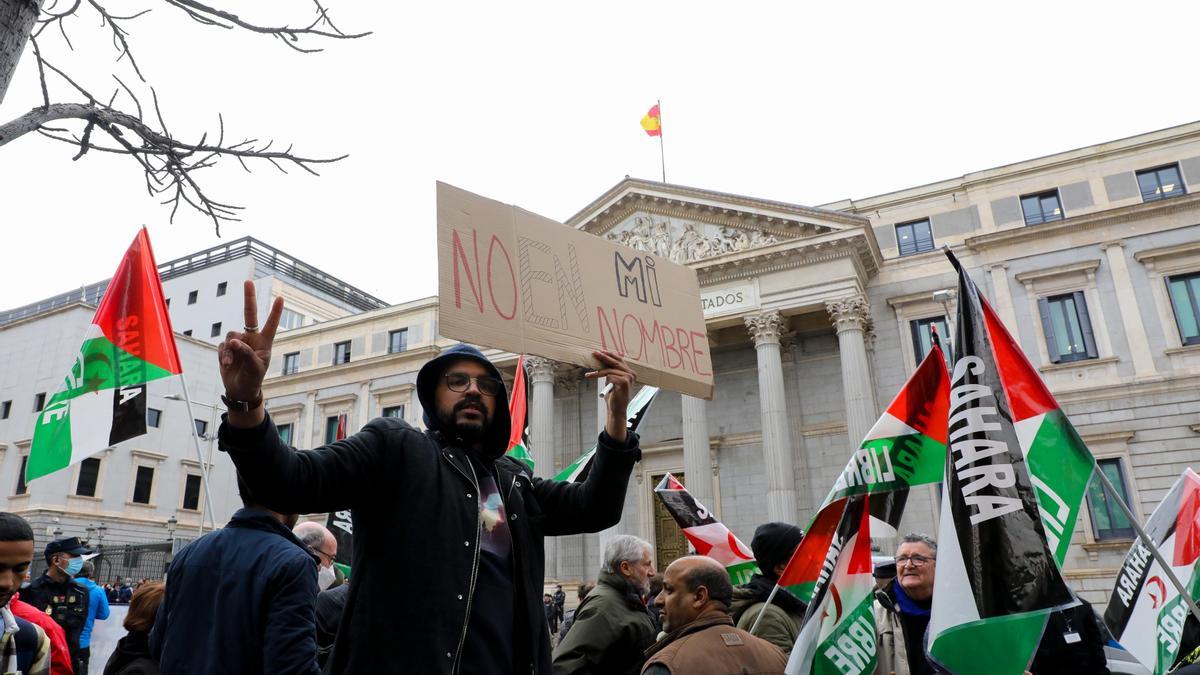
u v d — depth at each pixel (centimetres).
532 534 300
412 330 4222
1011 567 405
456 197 326
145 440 4825
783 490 2875
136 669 432
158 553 3531
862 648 480
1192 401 2691
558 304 342
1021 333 2969
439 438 292
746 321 3148
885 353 3167
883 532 532
